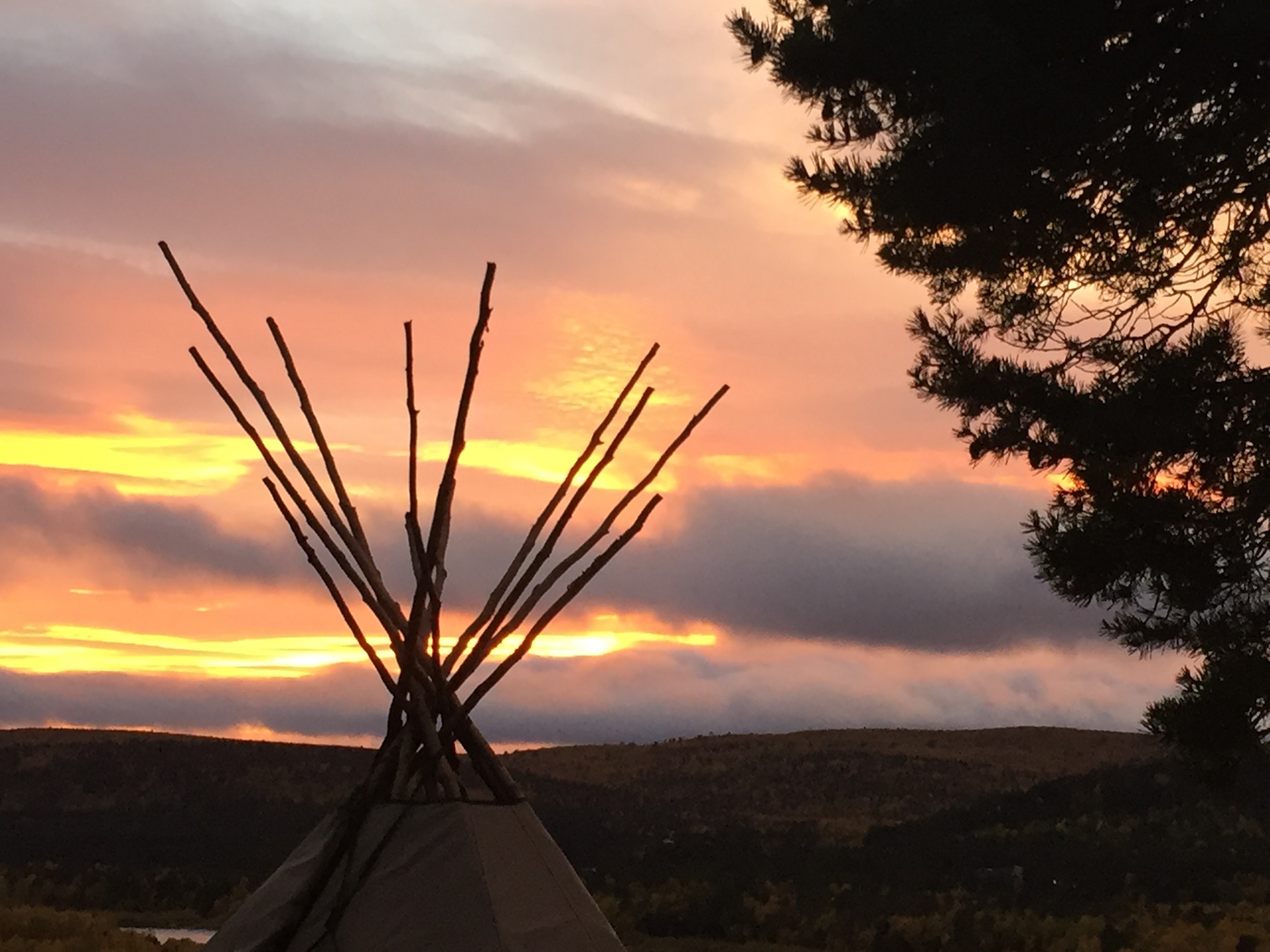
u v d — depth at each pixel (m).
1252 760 10.98
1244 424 10.73
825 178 11.36
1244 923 16.97
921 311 11.95
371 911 4.66
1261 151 10.95
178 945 14.84
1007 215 11.02
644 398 5.77
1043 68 10.50
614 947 4.81
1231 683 10.60
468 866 4.70
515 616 5.41
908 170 10.80
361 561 5.48
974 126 10.34
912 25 10.64
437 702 5.21
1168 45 10.37
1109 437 10.65
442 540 5.38
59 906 22.39
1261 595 11.07
